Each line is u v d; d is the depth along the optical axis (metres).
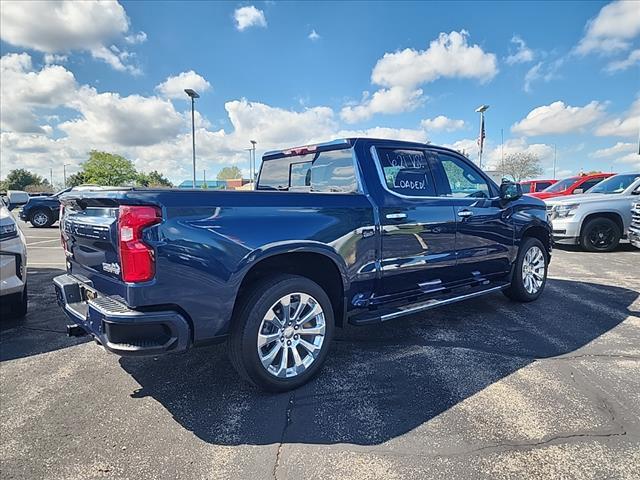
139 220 2.39
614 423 2.54
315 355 3.12
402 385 3.07
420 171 3.96
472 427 2.53
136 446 2.41
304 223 2.99
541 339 3.96
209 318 2.63
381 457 2.27
